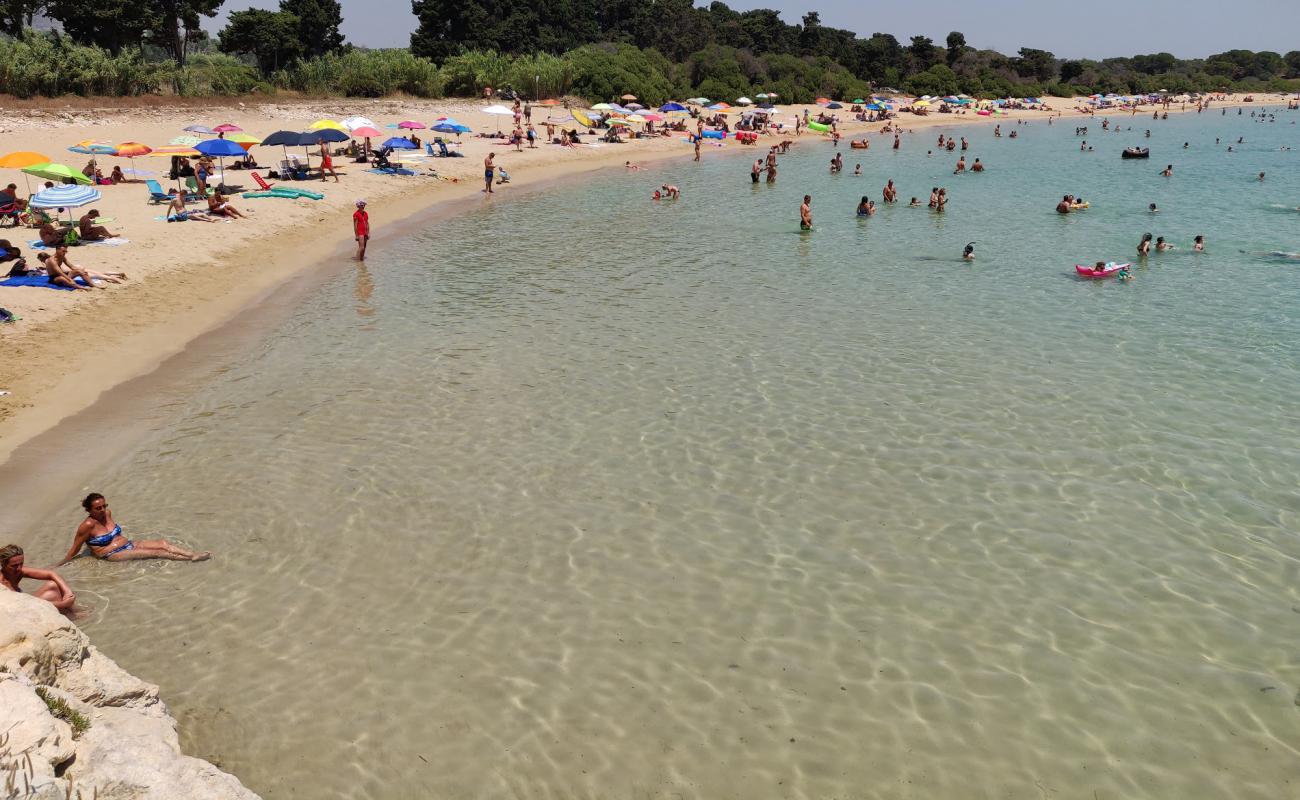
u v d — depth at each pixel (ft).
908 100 391.65
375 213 116.26
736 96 307.58
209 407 50.42
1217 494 40.98
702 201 134.51
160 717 24.95
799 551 36.73
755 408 51.26
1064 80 500.33
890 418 49.88
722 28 405.59
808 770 25.50
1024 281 82.33
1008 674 29.48
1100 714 27.71
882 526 38.63
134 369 55.77
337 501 40.04
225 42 242.58
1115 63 610.65
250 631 30.99
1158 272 85.25
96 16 200.23
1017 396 53.01
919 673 29.55
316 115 193.36
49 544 35.76
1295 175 167.94
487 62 253.24
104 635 30.45
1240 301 73.92
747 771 25.48
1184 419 49.39
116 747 20.39
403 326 66.69
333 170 131.54
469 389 53.83
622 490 41.68
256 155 147.43
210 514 38.55
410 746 26.13
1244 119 370.94
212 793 20.31
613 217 119.44
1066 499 40.73
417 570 34.99
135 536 36.42
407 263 89.10
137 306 67.97
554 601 33.27
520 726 27.04
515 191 141.79
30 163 83.92
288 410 50.21
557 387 54.34
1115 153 218.59
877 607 33.06
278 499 40.04
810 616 32.53
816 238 104.94
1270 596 33.47
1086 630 31.65
